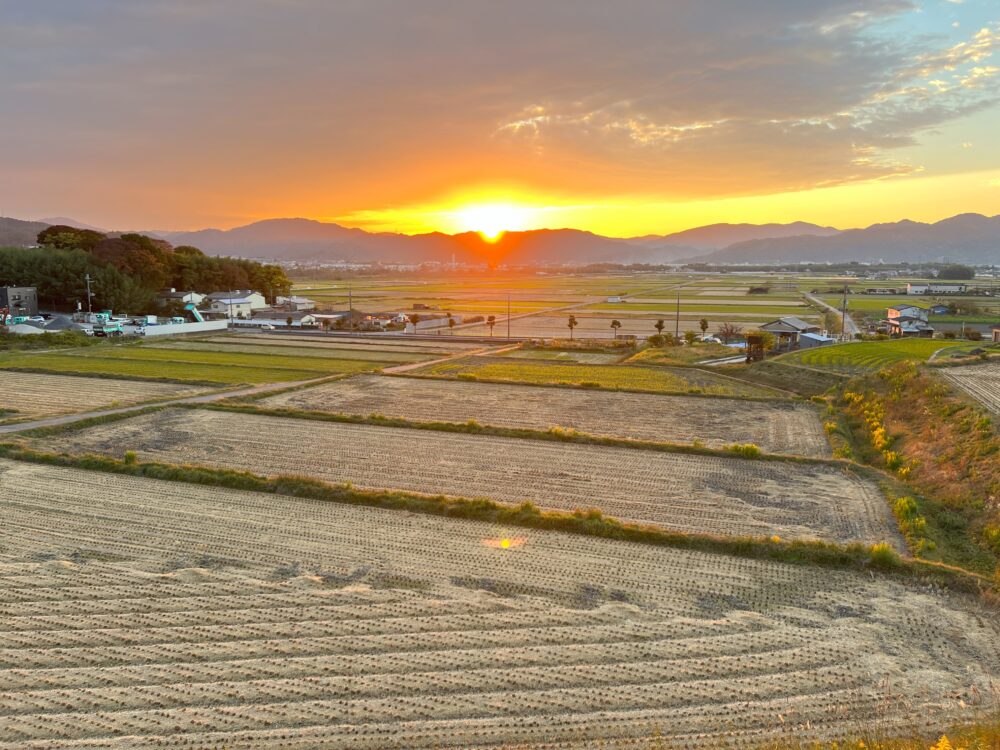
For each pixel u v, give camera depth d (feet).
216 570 67.72
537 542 75.41
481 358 240.53
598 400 161.07
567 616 59.11
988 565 71.67
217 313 388.57
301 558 70.79
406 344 289.74
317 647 54.03
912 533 78.07
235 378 192.75
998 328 266.98
